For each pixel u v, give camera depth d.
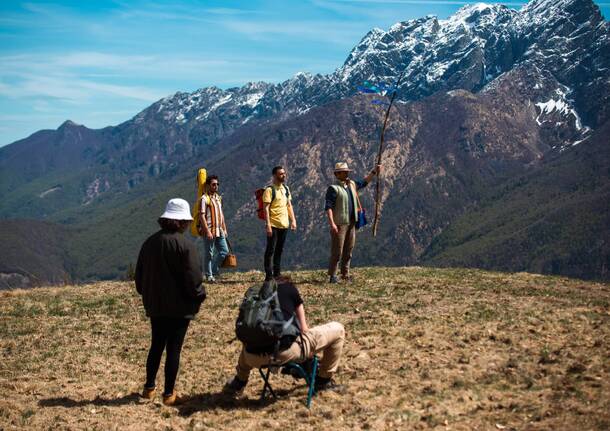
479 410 8.55
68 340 13.79
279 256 17.91
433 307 14.53
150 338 13.87
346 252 18.69
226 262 19.56
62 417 9.16
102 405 9.70
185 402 9.79
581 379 9.12
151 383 9.80
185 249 9.12
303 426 8.61
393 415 8.56
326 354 9.66
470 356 10.69
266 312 9.00
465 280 18.36
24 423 8.95
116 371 11.62
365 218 18.47
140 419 9.09
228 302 16.55
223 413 9.23
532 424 7.84
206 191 19.42
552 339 11.30
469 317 13.30
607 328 11.80
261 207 17.39
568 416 7.91
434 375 9.96
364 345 11.86
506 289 16.53
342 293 16.73
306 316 14.48
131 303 17.53
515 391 9.08
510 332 11.88
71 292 19.67
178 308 9.24
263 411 9.27
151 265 9.23
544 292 16.06
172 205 9.30
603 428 7.41
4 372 11.55
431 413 8.52
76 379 11.12
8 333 14.46
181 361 12.01
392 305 15.00
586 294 15.85
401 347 11.51
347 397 9.48
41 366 11.92
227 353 12.35
